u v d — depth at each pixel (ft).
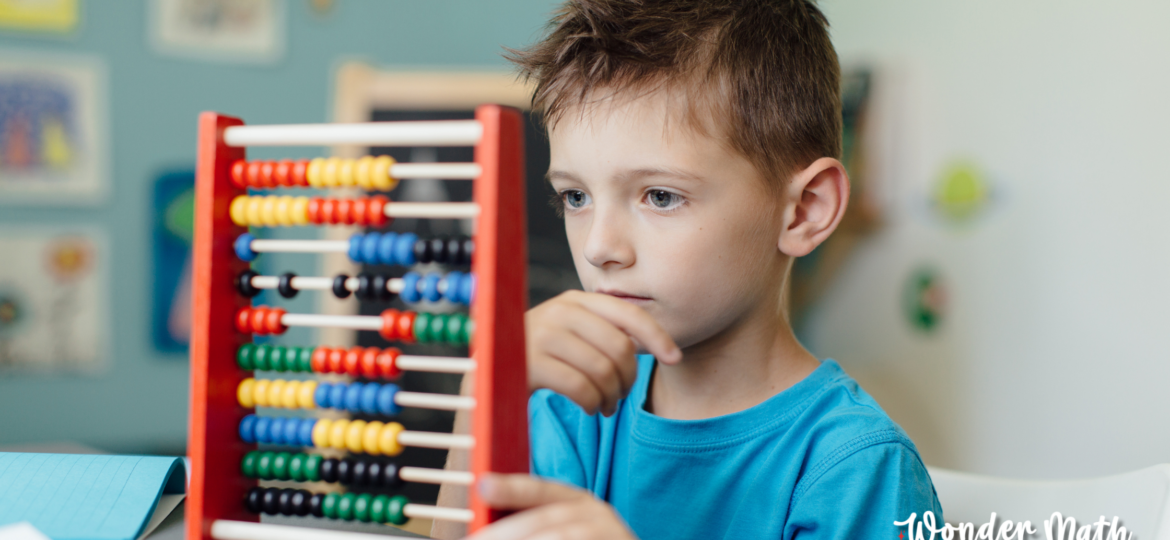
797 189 2.68
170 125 7.75
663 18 2.59
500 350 1.64
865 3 7.15
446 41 7.83
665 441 2.83
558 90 2.58
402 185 7.30
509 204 1.67
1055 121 6.41
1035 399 6.57
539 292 7.37
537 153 7.43
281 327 2.02
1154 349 6.05
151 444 7.85
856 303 7.30
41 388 7.66
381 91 7.57
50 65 7.53
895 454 2.50
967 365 6.84
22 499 2.13
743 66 2.54
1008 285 6.66
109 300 7.77
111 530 2.01
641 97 2.43
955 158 6.83
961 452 6.88
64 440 7.69
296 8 7.76
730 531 2.72
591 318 2.03
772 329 2.81
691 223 2.44
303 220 1.98
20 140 7.52
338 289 2.02
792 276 7.57
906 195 7.04
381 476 1.98
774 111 2.61
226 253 1.97
